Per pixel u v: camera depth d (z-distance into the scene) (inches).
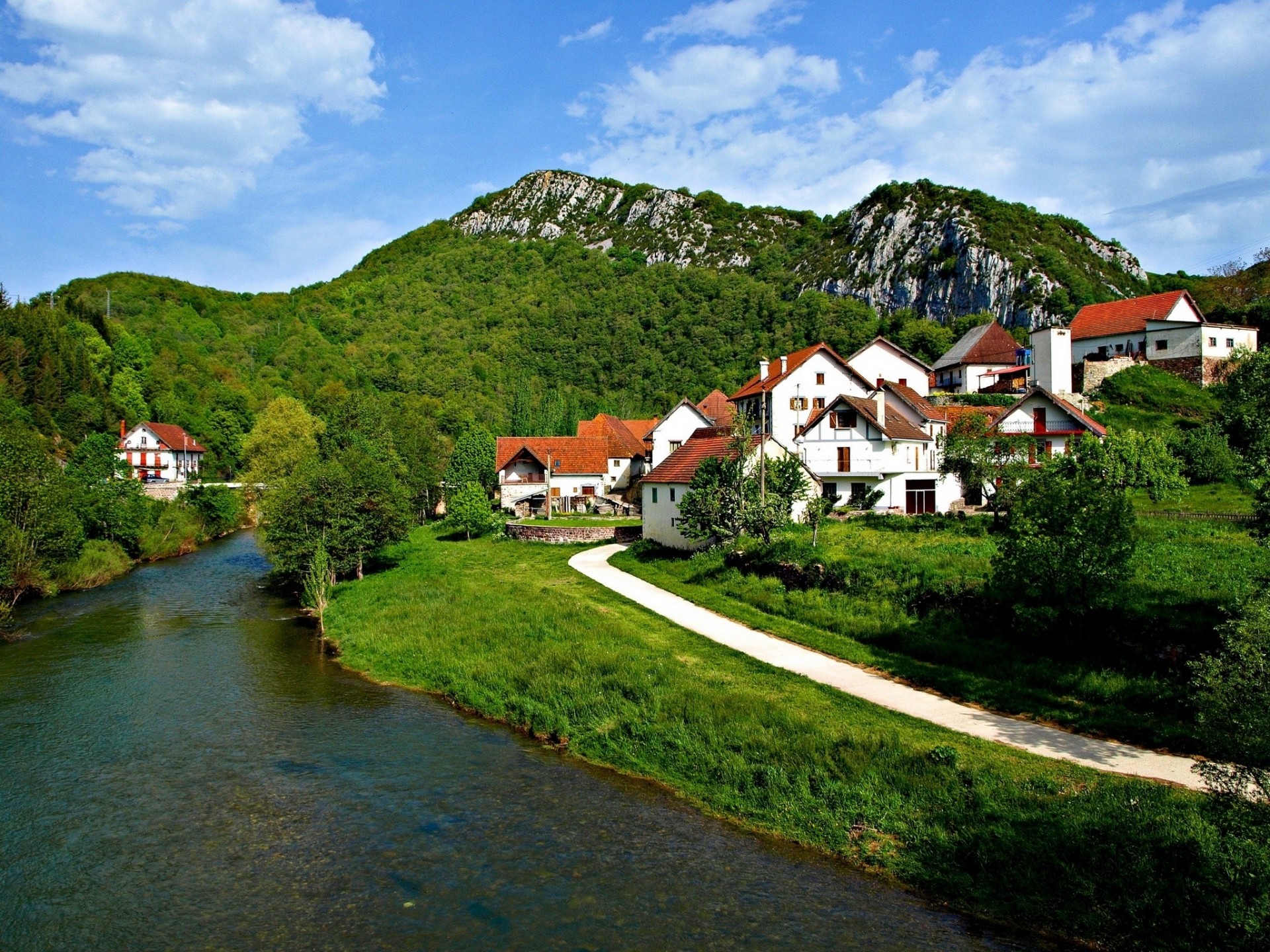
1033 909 523.5
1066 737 743.1
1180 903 492.7
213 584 1950.1
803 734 761.6
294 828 674.8
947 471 1887.3
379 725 927.7
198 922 543.8
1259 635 518.6
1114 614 881.5
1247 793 542.3
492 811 703.1
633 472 3034.0
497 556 2010.3
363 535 1788.9
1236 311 3339.1
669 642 1109.1
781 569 1359.5
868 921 530.3
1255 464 1381.6
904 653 1012.5
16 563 1632.6
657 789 741.9
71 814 705.6
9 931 537.6
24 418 3078.2
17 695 1044.5
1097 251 6584.6
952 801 628.7
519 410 5231.3
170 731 912.3
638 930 522.9
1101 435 2170.3
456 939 516.7
